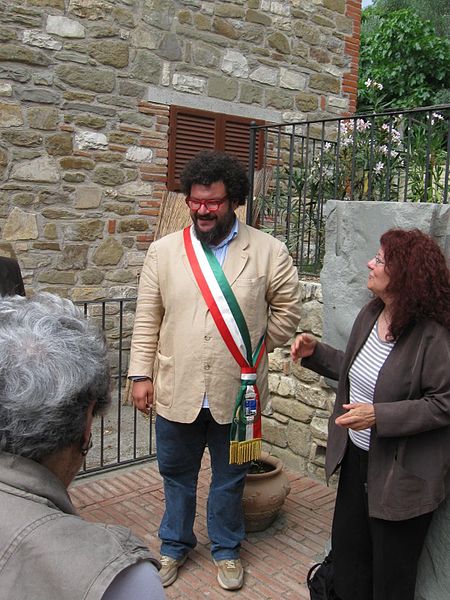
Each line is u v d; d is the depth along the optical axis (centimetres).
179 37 543
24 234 491
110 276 535
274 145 610
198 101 561
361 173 435
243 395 248
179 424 253
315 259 396
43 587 85
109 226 529
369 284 200
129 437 456
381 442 192
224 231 245
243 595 256
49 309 109
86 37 500
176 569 267
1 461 94
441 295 185
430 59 1119
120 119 524
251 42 585
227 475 261
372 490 194
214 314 240
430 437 188
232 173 238
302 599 254
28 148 486
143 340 258
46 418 94
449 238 257
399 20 1138
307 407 365
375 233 286
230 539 267
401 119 424
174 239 255
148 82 533
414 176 382
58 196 503
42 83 485
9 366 95
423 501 188
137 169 538
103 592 84
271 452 392
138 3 520
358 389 205
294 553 289
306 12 617
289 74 613
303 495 347
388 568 197
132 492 349
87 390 101
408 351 189
